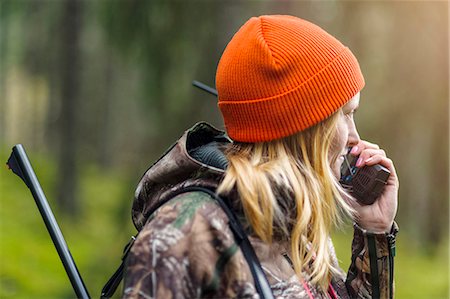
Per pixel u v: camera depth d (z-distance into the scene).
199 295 1.59
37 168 19.09
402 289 10.69
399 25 9.35
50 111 18.84
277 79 1.73
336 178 1.91
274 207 1.65
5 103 27.41
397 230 2.08
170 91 9.43
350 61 1.80
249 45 1.77
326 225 1.77
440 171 9.95
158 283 1.55
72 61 15.32
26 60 19.81
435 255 11.55
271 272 1.67
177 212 1.62
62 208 15.52
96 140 21.08
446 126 9.62
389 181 2.05
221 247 1.60
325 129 1.77
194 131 1.81
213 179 1.68
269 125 1.74
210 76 9.31
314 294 1.77
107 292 1.84
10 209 14.51
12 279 9.48
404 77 9.52
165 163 1.71
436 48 9.28
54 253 11.97
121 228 9.91
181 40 9.24
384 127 9.84
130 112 19.17
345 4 9.55
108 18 9.47
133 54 9.37
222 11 9.33
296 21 1.80
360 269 2.08
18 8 14.71
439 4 9.12
